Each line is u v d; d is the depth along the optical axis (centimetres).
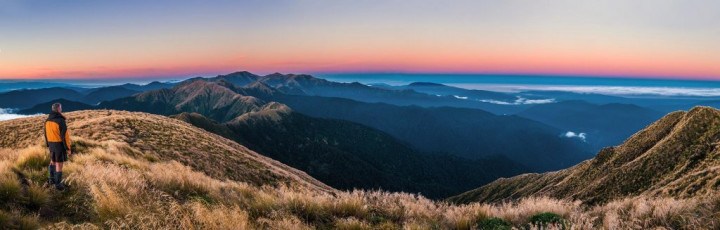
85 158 1183
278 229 575
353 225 648
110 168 865
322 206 769
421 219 748
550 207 764
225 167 2994
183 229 511
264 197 779
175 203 578
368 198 928
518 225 664
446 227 712
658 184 5612
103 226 516
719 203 590
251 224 582
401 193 963
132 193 667
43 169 823
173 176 921
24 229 485
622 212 688
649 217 618
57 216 573
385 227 684
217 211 586
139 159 1936
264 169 3453
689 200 633
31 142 3197
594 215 733
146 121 4009
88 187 671
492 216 760
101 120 3603
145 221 520
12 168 760
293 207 739
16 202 569
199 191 869
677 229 559
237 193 905
